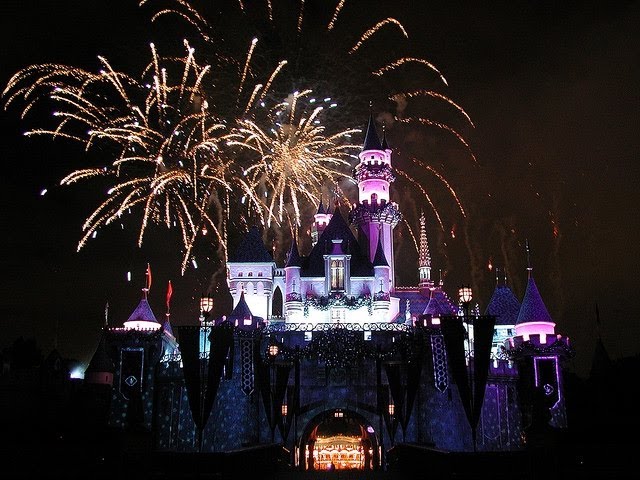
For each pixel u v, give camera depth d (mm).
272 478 36156
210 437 53469
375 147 83312
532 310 60656
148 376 55188
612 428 52594
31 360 70875
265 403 50281
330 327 59875
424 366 54781
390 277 75562
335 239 73000
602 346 63594
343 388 55594
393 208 80250
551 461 31281
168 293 68062
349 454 58781
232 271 75625
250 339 53344
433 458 33469
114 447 32344
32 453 32031
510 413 55719
